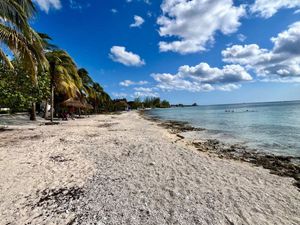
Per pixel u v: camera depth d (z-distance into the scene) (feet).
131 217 12.65
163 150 30.63
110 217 12.64
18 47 35.32
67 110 109.19
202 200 14.93
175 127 74.08
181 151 30.48
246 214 13.17
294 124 76.38
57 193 15.78
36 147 30.71
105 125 70.90
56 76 72.79
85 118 109.19
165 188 16.89
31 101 51.49
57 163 23.09
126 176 19.51
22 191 16.02
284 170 24.16
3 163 22.66
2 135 41.63
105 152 28.53
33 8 34.55
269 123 81.92
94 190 16.35
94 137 41.19
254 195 16.02
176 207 13.88
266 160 29.35
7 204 14.03
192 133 58.54
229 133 58.18
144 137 43.04
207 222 12.23
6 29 33.12
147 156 26.94
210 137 51.34
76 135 43.24
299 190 17.38
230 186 17.65
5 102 46.65
